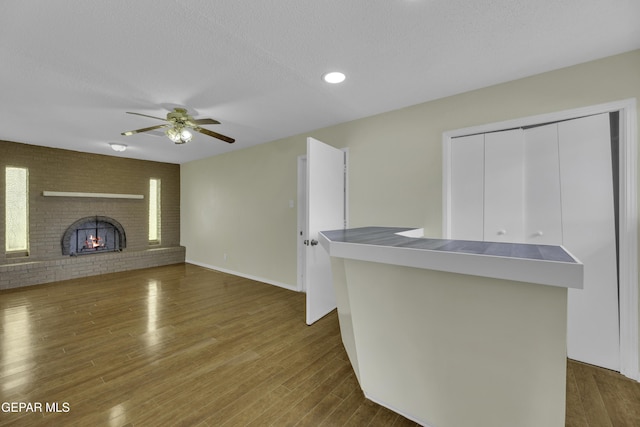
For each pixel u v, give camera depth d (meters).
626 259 1.91
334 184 3.13
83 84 2.30
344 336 2.17
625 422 1.55
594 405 1.67
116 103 2.69
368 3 1.44
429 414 1.43
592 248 2.06
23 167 4.31
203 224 5.61
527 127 2.29
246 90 2.46
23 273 4.12
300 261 3.94
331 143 3.48
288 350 2.32
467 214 2.54
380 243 1.50
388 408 1.62
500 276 1.07
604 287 2.02
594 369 2.02
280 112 3.00
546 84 2.17
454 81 2.32
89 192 4.95
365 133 3.17
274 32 1.67
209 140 4.18
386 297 1.46
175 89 2.41
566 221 2.14
